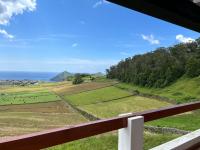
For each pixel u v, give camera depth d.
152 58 57.75
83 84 64.12
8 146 1.56
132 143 2.49
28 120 26.70
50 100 47.62
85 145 3.69
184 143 3.27
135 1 2.81
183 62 55.69
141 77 55.59
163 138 4.69
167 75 53.72
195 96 42.38
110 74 65.44
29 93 54.22
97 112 35.62
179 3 3.26
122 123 2.46
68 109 38.91
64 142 1.92
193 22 3.67
